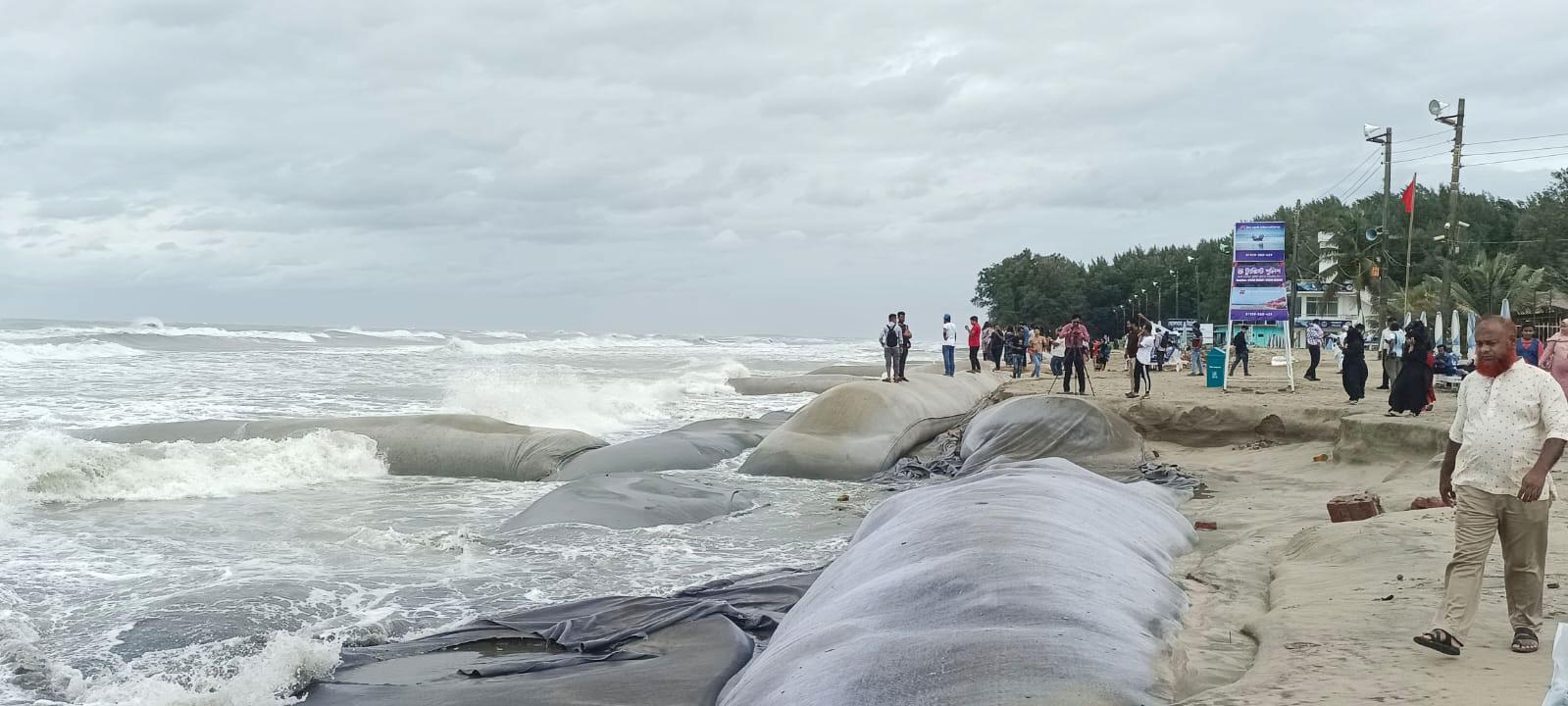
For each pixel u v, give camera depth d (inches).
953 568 257.3
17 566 405.1
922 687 193.8
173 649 309.3
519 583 392.5
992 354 1631.4
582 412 1020.5
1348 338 746.2
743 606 350.0
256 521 501.7
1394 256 2596.0
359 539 458.0
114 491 554.9
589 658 294.8
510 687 266.7
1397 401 610.9
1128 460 648.4
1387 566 295.9
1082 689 189.3
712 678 270.1
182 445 613.9
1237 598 299.3
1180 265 4453.7
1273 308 891.4
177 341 2123.5
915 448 780.0
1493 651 208.2
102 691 273.1
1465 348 1162.0
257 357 1711.4
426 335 3452.3
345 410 932.6
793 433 713.6
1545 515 203.3
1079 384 968.9
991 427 695.7
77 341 1754.4
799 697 207.3
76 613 345.1
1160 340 1346.0
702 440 773.9
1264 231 889.5
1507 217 3304.6
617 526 490.0
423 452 669.3
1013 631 213.6
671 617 328.2
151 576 394.0
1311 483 551.8
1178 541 396.5
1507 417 203.0
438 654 305.4
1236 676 218.4
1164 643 236.1
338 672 288.8
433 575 402.9
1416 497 424.5
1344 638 223.6
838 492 623.8
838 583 293.3
